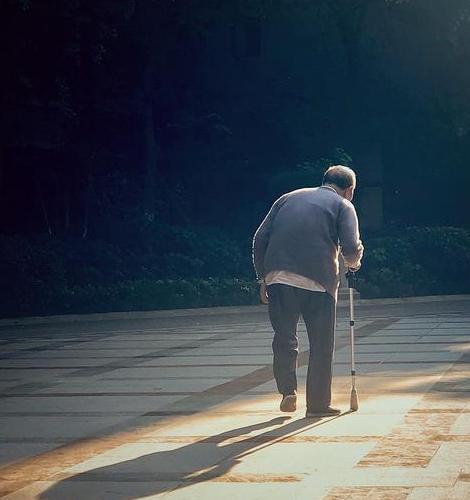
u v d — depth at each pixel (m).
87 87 31.45
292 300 10.21
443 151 37.62
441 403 10.45
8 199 32.53
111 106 32.16
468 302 28.22
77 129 32.00
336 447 8.47
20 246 26.31
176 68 35.53
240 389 12.16
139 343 18.58
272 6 33.72
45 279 25.97
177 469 7.99
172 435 9.41
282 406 10.23
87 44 28.38
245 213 35.16
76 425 10.20
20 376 14.33
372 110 37.03
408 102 37.03
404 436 8.79
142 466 8.16
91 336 20.53
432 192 37.97
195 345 17.77
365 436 8.87
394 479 7.32
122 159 34.16
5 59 27.81
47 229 31.92
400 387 11.69
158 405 11.23
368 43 36.84
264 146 36.69
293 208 10.41
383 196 37.59
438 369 13.18
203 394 11.88
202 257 30.05
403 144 37.47
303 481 7.40
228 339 18.67
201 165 36.06
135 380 13.38
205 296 26.42
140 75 33.12
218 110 36.41
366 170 36.97
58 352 17.56
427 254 31.22
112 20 28.05
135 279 28.34
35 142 29.95
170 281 26.61
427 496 6.85
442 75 36.78
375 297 28.45
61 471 8.13
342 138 36.69
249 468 7.88
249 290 26.98
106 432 9.76
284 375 10.27
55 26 27.20
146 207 32.88
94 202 32.62
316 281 10.16
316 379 10.01
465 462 7.76
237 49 36.62
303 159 36.47
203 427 9.73
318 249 10.22
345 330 19.55
